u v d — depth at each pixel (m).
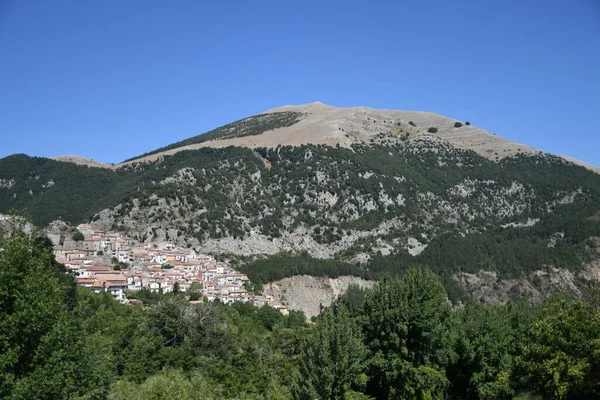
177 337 59.62
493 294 141.50
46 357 30.48
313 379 42.78
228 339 61.00
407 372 46.09
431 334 47.31
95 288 96.12
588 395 33.91
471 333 49.41
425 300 48.84
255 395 48.91
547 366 34.22
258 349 60.22
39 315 30.66
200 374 48.50
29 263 32.81
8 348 29.45
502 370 45.62
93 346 35.00
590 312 40.03
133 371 49.38
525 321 53.66
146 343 52.81
